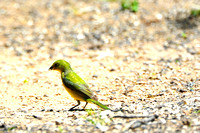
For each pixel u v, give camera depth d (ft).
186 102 28.17
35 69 46.44
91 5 79.77
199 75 38.73
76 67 45.73
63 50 56.44
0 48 58.03
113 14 73.46
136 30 65.26
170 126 22.27
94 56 51.72
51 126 23.94
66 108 30.55
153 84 36.65
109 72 42.80
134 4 74.59
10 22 72.33
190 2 77.25
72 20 71.97
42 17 74.54
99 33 64.28
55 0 85.97
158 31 64.34
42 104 32.73
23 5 83.25
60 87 37.96
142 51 53.83
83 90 27.35
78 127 23.26
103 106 26.48
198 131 21.15
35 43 60.70
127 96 33.71
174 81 37.01
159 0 81.20
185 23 67.00
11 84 40.04
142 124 22.89
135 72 41.86
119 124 23.15
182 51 52.65
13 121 25.81
